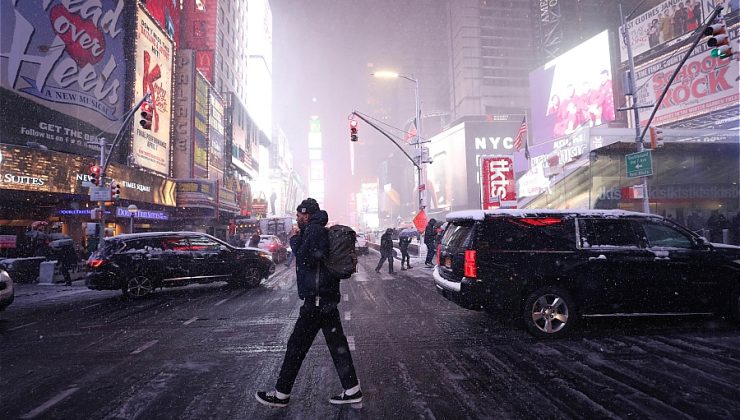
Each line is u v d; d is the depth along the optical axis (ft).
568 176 75.56
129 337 20.67
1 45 59.47
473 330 20.70
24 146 58.54
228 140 148.46
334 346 11.87
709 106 103.40
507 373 14.28
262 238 72.38
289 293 35.17
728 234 56.29
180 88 104.32
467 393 12.57
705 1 103.86
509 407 11.48
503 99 321.93
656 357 15.66
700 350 16.46
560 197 77.10
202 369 15.43
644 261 19.33
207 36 143.74
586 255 19.17
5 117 58.70
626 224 20.06
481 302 18.90
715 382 13.04
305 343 11.74
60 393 13.20
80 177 64.75
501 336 19.38
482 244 19.15
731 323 20.68
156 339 20.16
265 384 13.80
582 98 142.61
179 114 103.81
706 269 19.62
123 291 33.58
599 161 71.15
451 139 276.00
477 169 256.52
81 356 17.42
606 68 133.08
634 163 46.85
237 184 154.92
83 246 73.41
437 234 56.13
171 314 26.71
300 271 11.84
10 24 60.64
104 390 13.42
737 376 13.53
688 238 20.27
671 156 70.28
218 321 24.18
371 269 55.88
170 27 119.34
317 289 11.52
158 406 12.07
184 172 102.89
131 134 78.43
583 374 14.01
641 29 122.72
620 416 10.79
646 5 121.39
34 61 62.69
